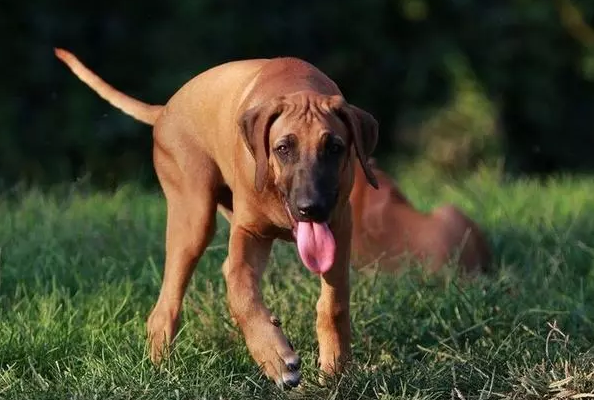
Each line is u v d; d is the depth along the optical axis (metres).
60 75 17.27
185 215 7.60
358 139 6.69
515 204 11.80
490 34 18.95
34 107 17.20
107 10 17.59
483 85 18.73
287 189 6.60
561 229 10.23
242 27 17.94
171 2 17.75
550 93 19.09
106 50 17.55
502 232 10.38
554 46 19.09
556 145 19.36
